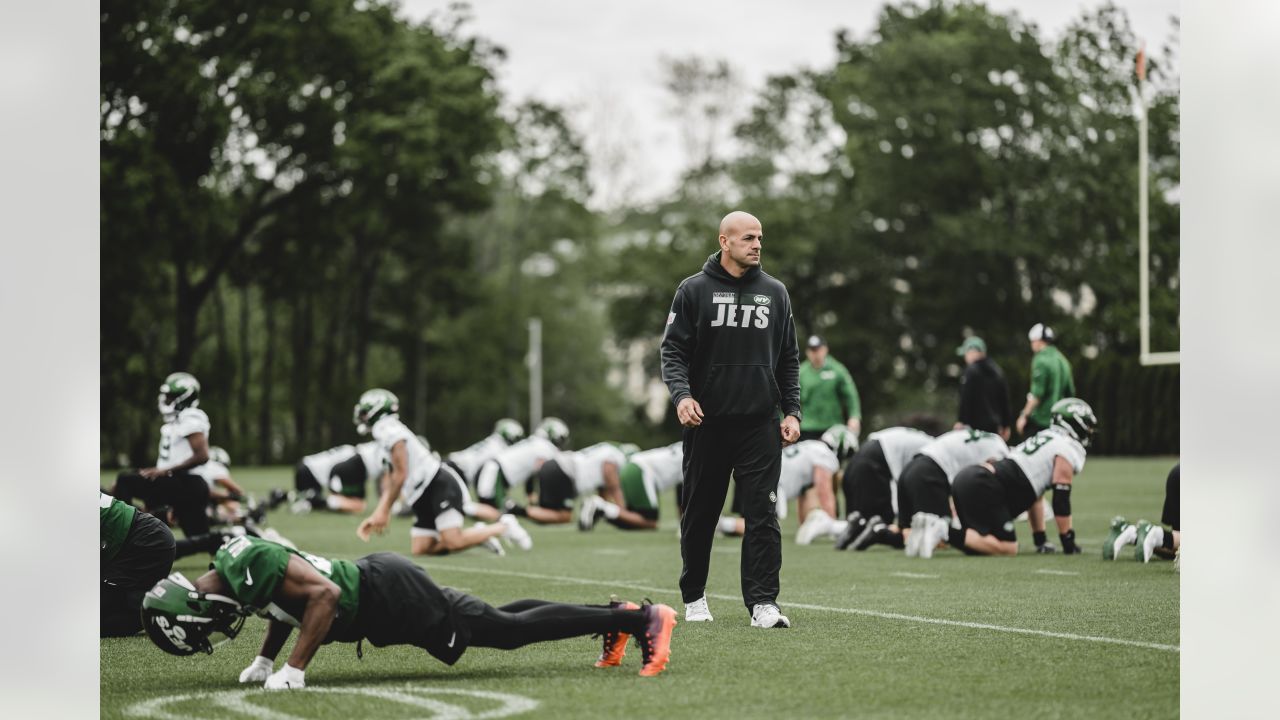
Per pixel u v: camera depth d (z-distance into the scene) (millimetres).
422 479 21266
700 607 12938
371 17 61219
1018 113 80875
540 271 119250
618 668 10266
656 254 93062
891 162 84312
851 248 88812
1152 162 59406
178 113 54938
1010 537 19812
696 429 12672
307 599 9305
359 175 62438
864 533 21172
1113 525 19031
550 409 121188
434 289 97500
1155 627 12180
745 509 12586
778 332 12703
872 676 9703
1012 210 82750
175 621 9203
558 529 28125
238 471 70625
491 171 84438
